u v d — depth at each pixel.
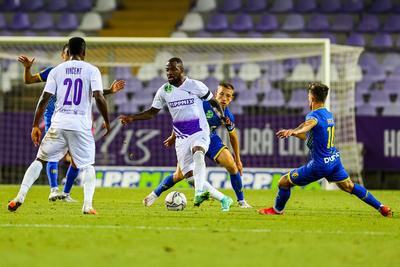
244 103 66.12
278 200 30.39
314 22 75.81
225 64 66.12
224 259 18.00
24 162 55.19
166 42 52.88
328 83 51.84
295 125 54.28
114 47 57.03
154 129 54.56
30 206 33.50
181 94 30.53
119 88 31.41
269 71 69.44
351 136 54.78
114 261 17.53
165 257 18.23
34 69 60.81
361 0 77.88
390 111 66.50
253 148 54.47
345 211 33.41
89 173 29.03
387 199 43.78
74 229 23.80
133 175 54.38
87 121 28.27
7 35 75.25
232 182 34.66
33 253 18.66
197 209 32.91
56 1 79.12
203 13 78.38
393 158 55.09
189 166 31.05
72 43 28.62
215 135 34.34
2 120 55.19
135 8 79.88
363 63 72.50
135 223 25.95
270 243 20.95
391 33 74.88
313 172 29.36
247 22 76.44
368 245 20.81
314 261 17.86
